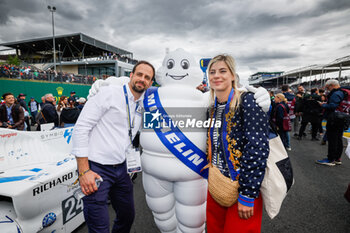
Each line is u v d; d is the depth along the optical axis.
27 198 1.48
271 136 1.27
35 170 1.84
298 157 4.64
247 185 1.08
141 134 1.65
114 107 1.40
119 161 1.47
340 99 3.67
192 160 1.53
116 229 1.73
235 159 1.17
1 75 12.87
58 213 1.77
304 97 6.25
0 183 1.55
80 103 5.89
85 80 19.53
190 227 1.69
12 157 1.94
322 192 2.97
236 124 1.17
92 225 1.41
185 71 1.69
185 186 1.60
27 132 2.09
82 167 1.34
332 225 2.20
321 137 6.80
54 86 16.03
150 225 2.25
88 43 29.30
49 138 2.31
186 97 1.59
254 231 1.19
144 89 1.45
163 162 1.55
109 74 28.31
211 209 1.40
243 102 1.15
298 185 3.21
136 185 3.32
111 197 1.63
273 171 1.18
